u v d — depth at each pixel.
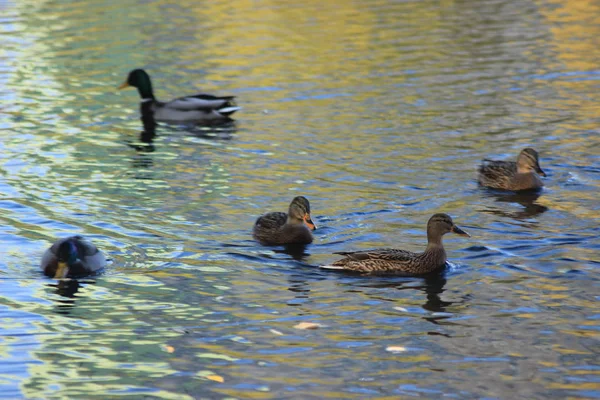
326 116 24.69
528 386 11.03
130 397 10.94
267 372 11.54
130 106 27.09
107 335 12.68
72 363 11.87
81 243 15.12
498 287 14.09
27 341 12.49
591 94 25.75
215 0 43.62
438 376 11.33
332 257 15.55
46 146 22.92
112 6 42.59
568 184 19.02
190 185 19.61
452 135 22.48
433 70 29.03
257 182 19.67
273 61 31.20
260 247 16.02
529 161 18.72
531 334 12.45
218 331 12.77
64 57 32.75
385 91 26.81
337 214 17.56
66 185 19.73
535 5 40.06
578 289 13.91
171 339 12.53
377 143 22.09
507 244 15.84
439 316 13.12
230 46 33.69
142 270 15.02
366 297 13.87
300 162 20.97
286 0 43.16
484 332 12.55
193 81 29.19
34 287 14.38
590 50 31.09
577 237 16.05
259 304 13.66
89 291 14.21
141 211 17.97
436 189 18.86
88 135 24.02
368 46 32.78
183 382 11.30
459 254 15.49
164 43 34.47
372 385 11.13
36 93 28.27
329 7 40.88
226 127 24.44
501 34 34.12
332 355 11.98
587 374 11.30
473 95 26.03
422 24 36.41
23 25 38.47
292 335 12.60
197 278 14.69
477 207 17.78
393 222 17.09
